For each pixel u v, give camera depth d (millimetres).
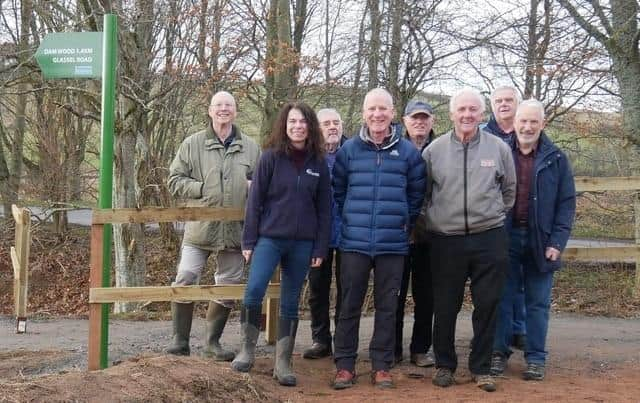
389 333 5250
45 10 11852
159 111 12594
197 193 5691
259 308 5227
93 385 4281
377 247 5125
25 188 17859
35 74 12156
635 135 10797
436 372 5309
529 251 5434
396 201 5129
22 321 8344
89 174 18203
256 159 5859
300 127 5020
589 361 6297
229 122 5711
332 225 5824
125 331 7918
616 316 9555
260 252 5117
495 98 5785
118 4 10992
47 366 6137
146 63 11648
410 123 5848
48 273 16031
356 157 5199
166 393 4367
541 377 5465
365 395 4984
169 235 16234
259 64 12430
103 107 5598
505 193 5203
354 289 5191
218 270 6000
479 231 5059
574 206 5430
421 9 13711
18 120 18141
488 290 5078
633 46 10609
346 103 14547
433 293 5488
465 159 5062
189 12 11516
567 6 10938
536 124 5277
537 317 5473
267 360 6098
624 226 13406
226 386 4680
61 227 17703
